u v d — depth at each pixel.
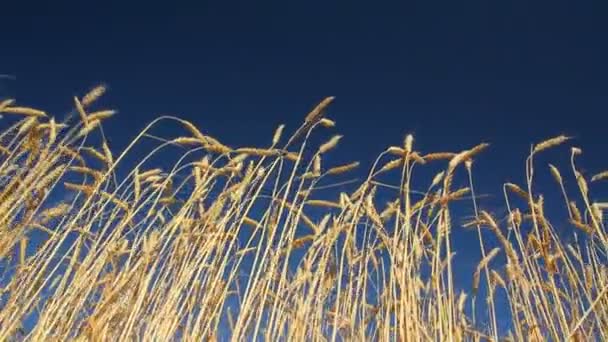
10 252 1.24
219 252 1.37
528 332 1.40
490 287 1.42
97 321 1.16
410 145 1.54
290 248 1.39
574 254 1.49
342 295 1.51
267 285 1.31
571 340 1.31
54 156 1.30
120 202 1.39
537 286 1.39
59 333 1.16
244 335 1.23
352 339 1.43
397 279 1.41
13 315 1.15
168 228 1.36
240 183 1.47
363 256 1.54
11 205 1.23
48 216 1.30
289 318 1.41
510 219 1.45
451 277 1.38
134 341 1.26
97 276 1.27
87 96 1.38
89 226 1.30
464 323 1.54
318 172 1.54
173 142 1.46
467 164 1.54
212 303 1.31
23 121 1.30
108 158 1.43
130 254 1.33
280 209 1.42
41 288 1.20
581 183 1.49
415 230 1.50
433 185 1.51
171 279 1.33
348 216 1.49
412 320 1.33
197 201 1.52
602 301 1.33
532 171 1.49
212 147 1.49
